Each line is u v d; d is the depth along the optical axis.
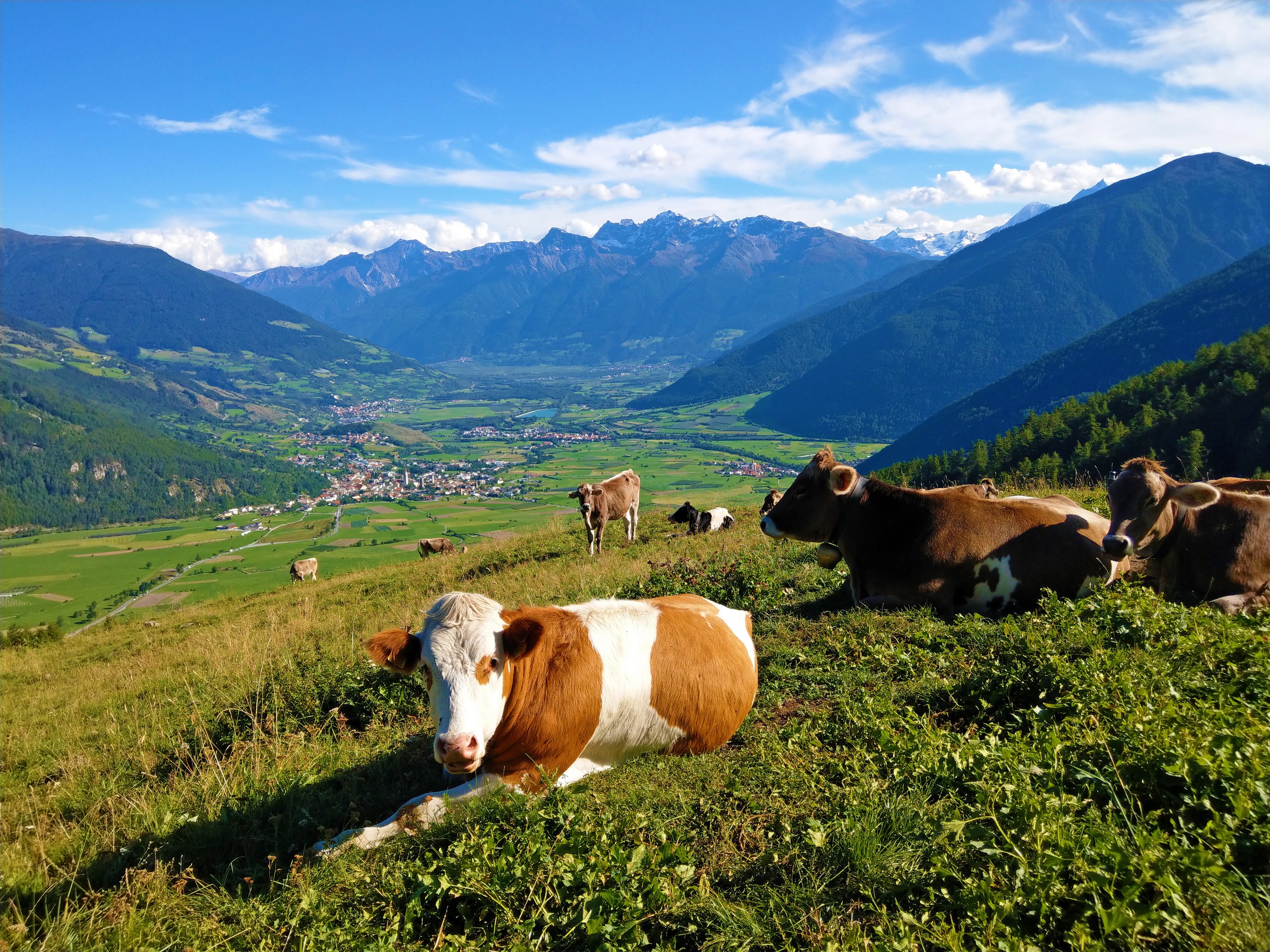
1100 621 6.28
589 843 4.07
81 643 23.12
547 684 5.02
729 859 4.06
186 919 4.22
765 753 5.18
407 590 19.36
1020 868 3.29
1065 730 4.61
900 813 4.00
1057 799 3.76
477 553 23.39
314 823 5.30
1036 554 7.57
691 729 5.62
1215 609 6.75
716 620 6.15
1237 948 2.76
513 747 4.98
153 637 20.92
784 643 7.67
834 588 9.48
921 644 7.00
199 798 5.96
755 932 3.42
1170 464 47.91
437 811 4.77
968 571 7.76
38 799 7.30
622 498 20.55
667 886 3.69
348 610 17.50
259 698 8.28
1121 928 2.93
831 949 3.09
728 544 14.19
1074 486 17.05
